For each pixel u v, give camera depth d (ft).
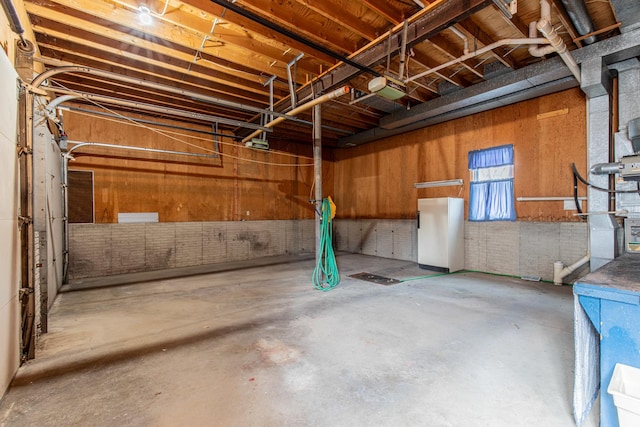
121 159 18.86
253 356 7.92
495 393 6.22
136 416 5.61
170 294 14.02
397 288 14.74
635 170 10.55
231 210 23.53
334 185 29.73
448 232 18.12
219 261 22.72
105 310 11.78
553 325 9.78
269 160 25.66
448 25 9.48
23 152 7.61
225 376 6.97
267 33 10.87
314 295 13.65
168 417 5.57
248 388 6.48
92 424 5.41
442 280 16.34
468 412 5.65
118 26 10.88
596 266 13.10
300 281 16.49
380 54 11.36
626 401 4.17
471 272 18.39
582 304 5.36
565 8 9.82
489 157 17.89
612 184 12.85
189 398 6.15
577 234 14.53
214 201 22.67
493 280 16.15
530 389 6.35
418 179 22.13
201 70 14.06
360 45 12.25
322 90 14.08
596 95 12.83
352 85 15.66
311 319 10.58
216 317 10.91
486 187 18.06
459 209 18.76
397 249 23.72
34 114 9.00
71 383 6.73
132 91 16.22
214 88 15.96
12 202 6.98
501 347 8.27
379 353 8.00
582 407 5.32
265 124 17.02
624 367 4.84
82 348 8.46
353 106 18.88
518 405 5.83
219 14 9.70
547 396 6.10
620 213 12.53
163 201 20.42
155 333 9.50
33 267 7.86
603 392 5.05
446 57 13.67
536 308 11.45
